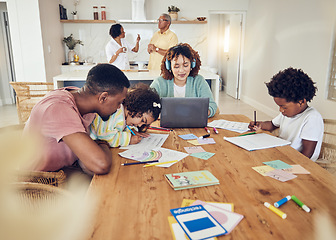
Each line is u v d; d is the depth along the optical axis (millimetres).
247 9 6148
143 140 1506
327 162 1637
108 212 836
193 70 2090
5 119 4852
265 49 5242
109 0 5934
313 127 1557
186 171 1123
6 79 6008
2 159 569
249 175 1083
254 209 852
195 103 1701
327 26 3402
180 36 6188
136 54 6211
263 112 5379
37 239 744
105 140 1378
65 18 5902
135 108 1456
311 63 3756
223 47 7969
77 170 1423
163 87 2105
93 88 1155
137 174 1097
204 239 708
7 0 4648
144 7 5641
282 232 744
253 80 5883
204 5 6082
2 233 739
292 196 895
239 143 1434
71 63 5789
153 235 736
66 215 793
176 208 843
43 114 1106
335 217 811
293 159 1244
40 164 1271
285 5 4438
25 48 4812
